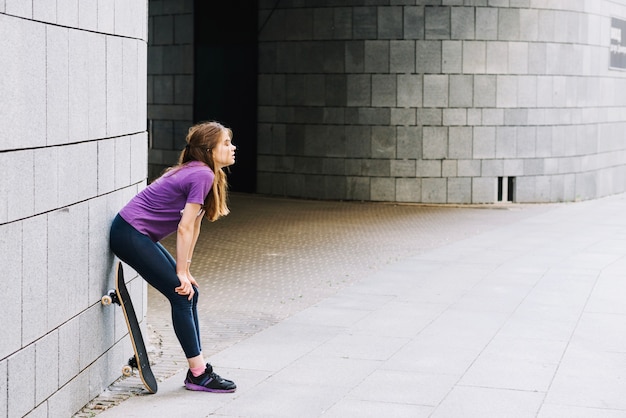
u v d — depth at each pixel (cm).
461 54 1958
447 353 783
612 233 1583
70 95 585
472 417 612
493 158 1997
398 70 1959
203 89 2208
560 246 1428
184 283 662
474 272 1195
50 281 558
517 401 647
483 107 1978
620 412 623
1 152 486
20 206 511
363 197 2006
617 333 855
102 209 655
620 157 2339
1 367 493
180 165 680
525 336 844
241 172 2162
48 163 550
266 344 818
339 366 742
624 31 2317
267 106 2098
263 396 662
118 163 694
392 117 1972
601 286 1091
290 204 1978
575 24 2078
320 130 2030
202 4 2192
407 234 1566
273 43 2075
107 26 659
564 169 2092
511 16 1978
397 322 906
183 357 788
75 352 607
